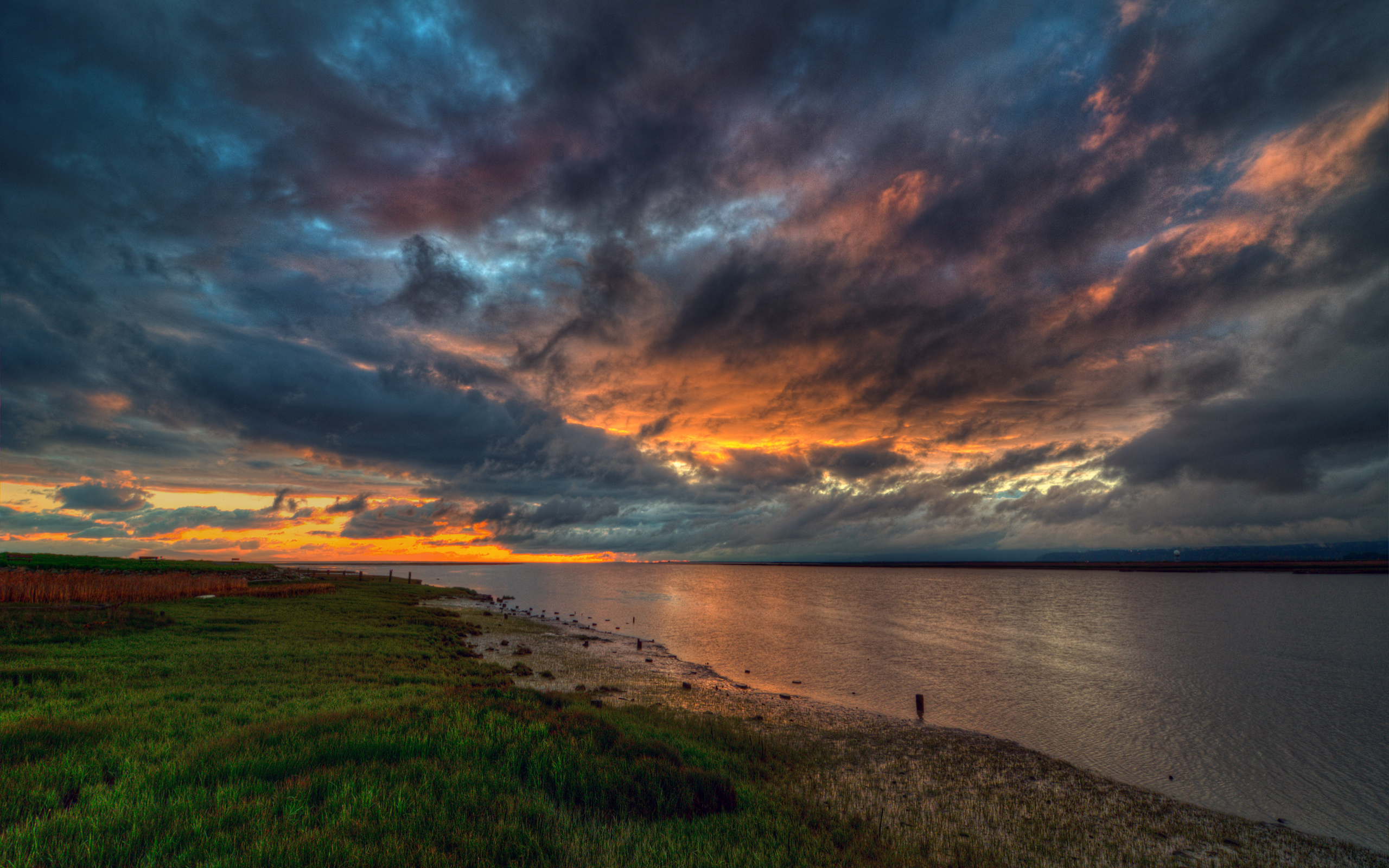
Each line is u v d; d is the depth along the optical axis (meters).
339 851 6.38
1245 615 90.00
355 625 38.38
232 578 59.22
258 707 14.52
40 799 7.50
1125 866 13.43
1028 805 16.94
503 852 7.11
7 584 33.75
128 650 21.73
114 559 84.50
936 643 56.50
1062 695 34.53
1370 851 15.45
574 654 40.62
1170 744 25.42
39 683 15.66
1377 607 103.62
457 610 66.56
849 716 27.28
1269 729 28.47
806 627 69.25
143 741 10.66
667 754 12.96
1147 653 52.84
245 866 5.96
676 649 48.78
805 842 10.13
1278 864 14.30
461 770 9.49
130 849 6.28
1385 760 23.86
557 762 10.42
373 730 11.23
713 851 8.61
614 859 7.54
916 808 15.74
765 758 18.25
